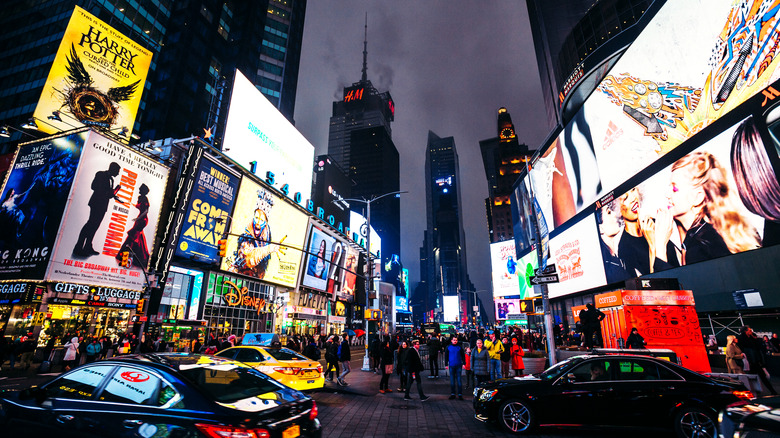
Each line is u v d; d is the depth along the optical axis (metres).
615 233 34.72
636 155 31.88
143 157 28.64
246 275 37.97
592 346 14.71
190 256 31.39
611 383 7.34
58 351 19.84
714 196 24.27
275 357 12.27
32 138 30.83
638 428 7.06
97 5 48.84
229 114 38.06
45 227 23.75
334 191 84.94
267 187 41.03
